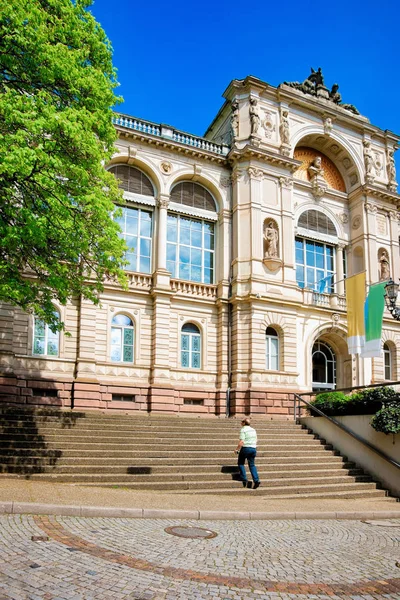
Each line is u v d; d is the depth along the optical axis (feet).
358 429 62.59
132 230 92.79
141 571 22.85
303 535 33.30
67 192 49.73
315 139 110.83
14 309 77.82
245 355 90.79
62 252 51.83
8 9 43.98
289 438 67.26
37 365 78.64
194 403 90.07
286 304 94.12
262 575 23.99
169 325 89.56
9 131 44.65
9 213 45.01
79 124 44.91
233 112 101.19
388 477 57.52
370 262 107.45
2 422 54.85
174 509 36.24
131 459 51.49
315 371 104.78
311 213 108.06
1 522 29.01
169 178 95.09
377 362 104.47
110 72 55.62
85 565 22.93
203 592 21.13
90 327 82.74
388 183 114.83
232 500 44.60
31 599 18.85
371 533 35.65
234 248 96.07
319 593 22.30
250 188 96.68
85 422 60.08
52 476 45.44
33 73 48.49
